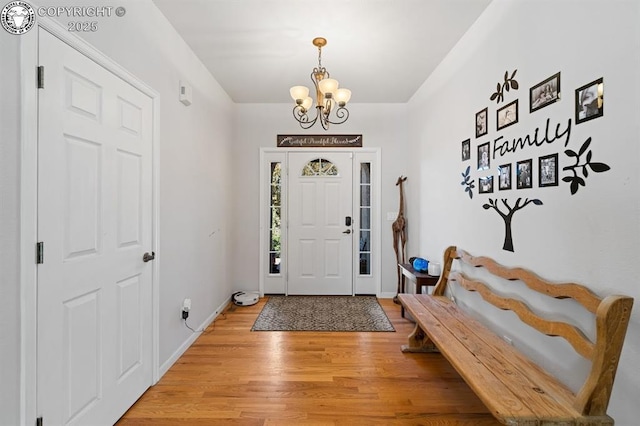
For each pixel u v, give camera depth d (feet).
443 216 9.62
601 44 4.17
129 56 5.74
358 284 13.53
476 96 7.55
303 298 13.12
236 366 7.40
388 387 6.53
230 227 12.85
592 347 3.95
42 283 3.97
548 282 5.03
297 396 6.22
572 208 4.68
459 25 7.66
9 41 3.62
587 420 3.67
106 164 5.11
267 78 10.66
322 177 13.50
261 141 13.34
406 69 10.09
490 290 6.75
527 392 4.20
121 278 5.53
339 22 7.45
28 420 3.79
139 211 6.08
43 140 3.96
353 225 13.53
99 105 4.94
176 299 7.70
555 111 5.02
